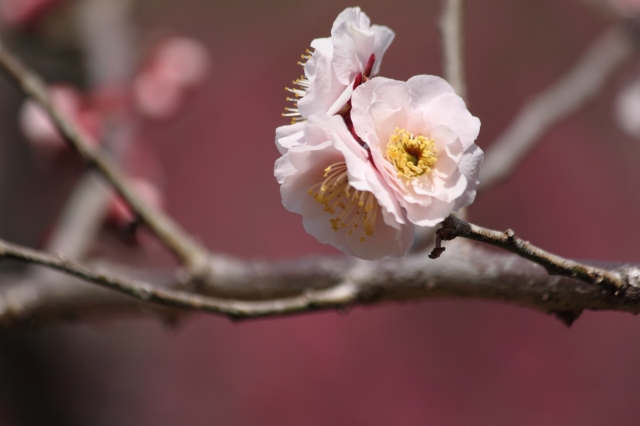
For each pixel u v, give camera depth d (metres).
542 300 0.64
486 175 0.89
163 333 1.80
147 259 1.24
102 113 1.06
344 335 2.01
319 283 0.70
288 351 1.98
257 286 0.71
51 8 1.25
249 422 1.88
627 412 1.90
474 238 0.61
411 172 0.61
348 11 0.62
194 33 2.01
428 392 1.94
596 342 1.97
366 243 0.61
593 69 0.99
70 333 1.44
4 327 0.74
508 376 1.94
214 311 0.65
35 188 1.29
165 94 1.14
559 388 1.93
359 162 0.60
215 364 1.93
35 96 0.71
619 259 2.06
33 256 0.64
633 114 1.12
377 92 0.61
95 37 1.23
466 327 2.02
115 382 1.54
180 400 1.83
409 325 2.01
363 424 1.92
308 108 0.61
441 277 0.66
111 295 0.73
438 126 0.61
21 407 1.37
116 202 0.92
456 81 0.68
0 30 1.28
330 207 0.61
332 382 1.95
